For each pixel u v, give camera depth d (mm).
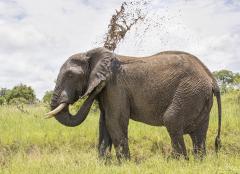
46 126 13961
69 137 13031
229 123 13820
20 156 11391
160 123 10969
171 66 10773
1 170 9836
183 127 10734
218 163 9945
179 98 10609
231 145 12562
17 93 46375
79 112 11047
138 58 11055
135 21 13008
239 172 9016
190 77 10672
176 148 10688
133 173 9102
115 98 10789
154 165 9891
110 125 10867
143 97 10758
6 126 13961
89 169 9445
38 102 22984
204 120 10977
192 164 9734
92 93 10992
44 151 12172
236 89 20938
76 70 11000
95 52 11125
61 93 11016
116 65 10883
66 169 9523
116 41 13281
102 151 11211
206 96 10758
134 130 13312
